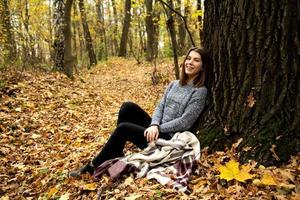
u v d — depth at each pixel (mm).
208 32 3854
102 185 3447
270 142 3135
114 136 3760
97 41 37625
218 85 3607
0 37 13578
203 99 3750
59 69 12031
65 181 3803
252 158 3154
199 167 3377
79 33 31984
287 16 3105
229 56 3455
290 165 2973
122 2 34875
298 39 3113
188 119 3711
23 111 6891
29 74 9703
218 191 2980
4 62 10344
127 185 3303
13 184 4254
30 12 22609
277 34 3158
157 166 3518
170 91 4012
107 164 3676
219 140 3486
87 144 5547
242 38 3344
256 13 3232
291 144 3088
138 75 16719
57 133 6094
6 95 7414
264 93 3242
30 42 14336
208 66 3805
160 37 35062
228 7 3473
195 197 2930
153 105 8758
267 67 3221
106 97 9750
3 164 4809
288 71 3152
